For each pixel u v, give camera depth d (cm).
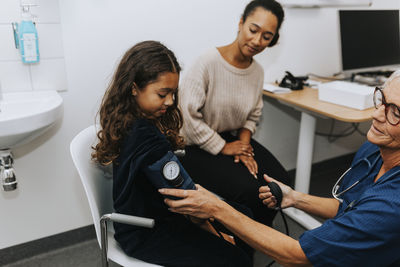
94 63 151
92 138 105
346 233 72
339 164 268
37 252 167
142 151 79
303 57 217
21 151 148
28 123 110
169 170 80
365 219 70
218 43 181
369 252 71
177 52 171
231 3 177
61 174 161
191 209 84
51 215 165
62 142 156
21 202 156
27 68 137
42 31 135
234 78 145
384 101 73
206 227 104
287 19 200
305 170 197
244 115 155
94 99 156
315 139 246
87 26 145
